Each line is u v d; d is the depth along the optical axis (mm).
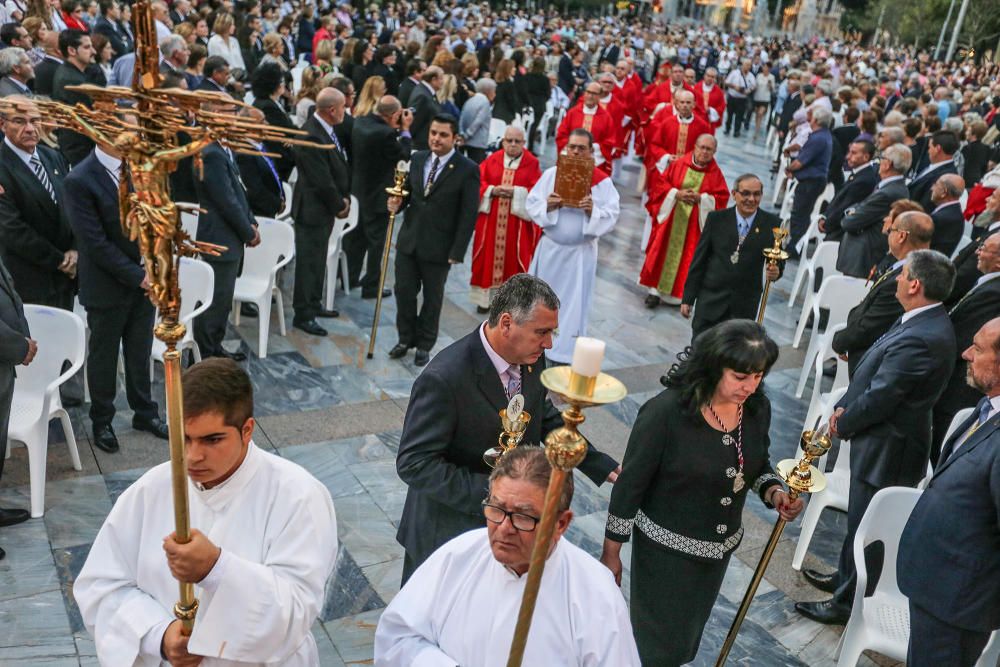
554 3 46969
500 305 2773
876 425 3881
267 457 2191
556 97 16047
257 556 2121
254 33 12805
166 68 7512
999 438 2857
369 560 4168
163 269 1375
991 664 3381
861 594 3355
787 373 7051
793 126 13180
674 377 2910
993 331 2947
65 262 4945
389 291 7812
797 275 8734
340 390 5867
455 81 9758
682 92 10250
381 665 2080
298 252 6539
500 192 7164
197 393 1947
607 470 3104
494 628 1938
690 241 7848
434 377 2781
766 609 4129
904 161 7043
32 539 4012
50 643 3408
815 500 4406
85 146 6840
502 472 1896
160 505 2129
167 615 2086
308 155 6215
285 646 2043
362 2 25234
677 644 3064
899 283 3881
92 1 12180
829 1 59656
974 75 27859
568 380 1228
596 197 6598
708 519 2906
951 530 2920
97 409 4766
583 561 1994
